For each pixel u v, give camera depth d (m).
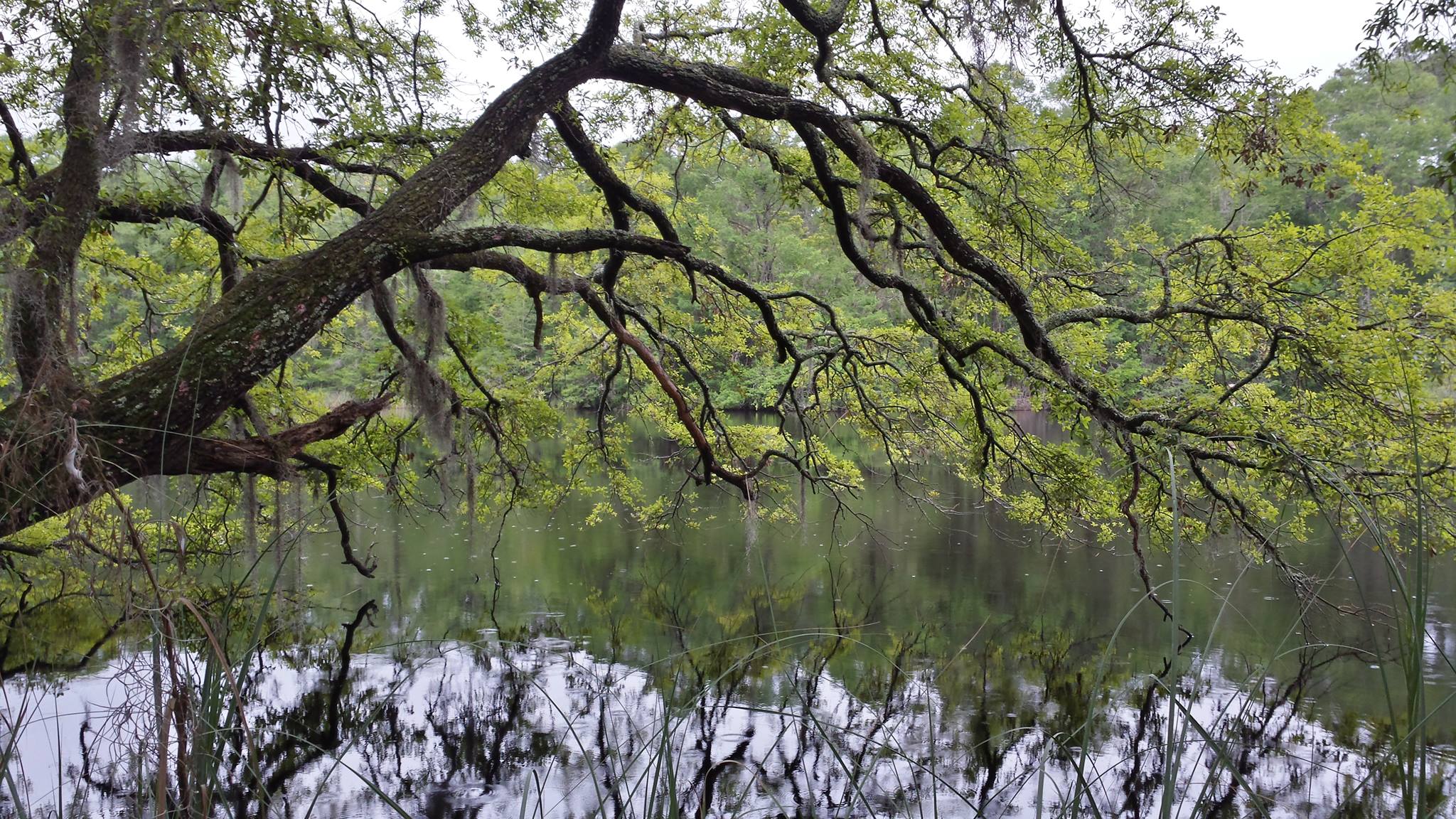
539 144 5.52
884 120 6.38
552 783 5.50
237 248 5.62
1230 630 9.01
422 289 5.19
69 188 4.07
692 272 6.58
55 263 3.97
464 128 5.93
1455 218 6.26
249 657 2.03
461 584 11.43
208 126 4.77
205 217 5.45
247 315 3.95
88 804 4.22
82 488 2.95
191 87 4.58
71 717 5.72
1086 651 8.45
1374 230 6.46
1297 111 6.02
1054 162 7.38
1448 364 6.57
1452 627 8.44
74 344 3.94
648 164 8.24
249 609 5.62
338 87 4.91
